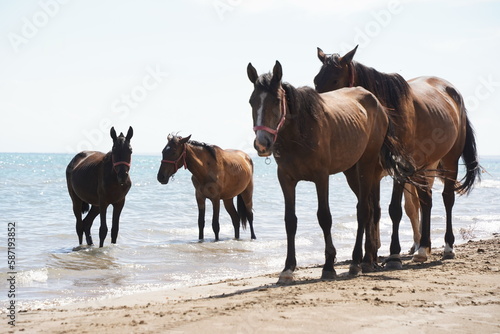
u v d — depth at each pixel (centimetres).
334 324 484
